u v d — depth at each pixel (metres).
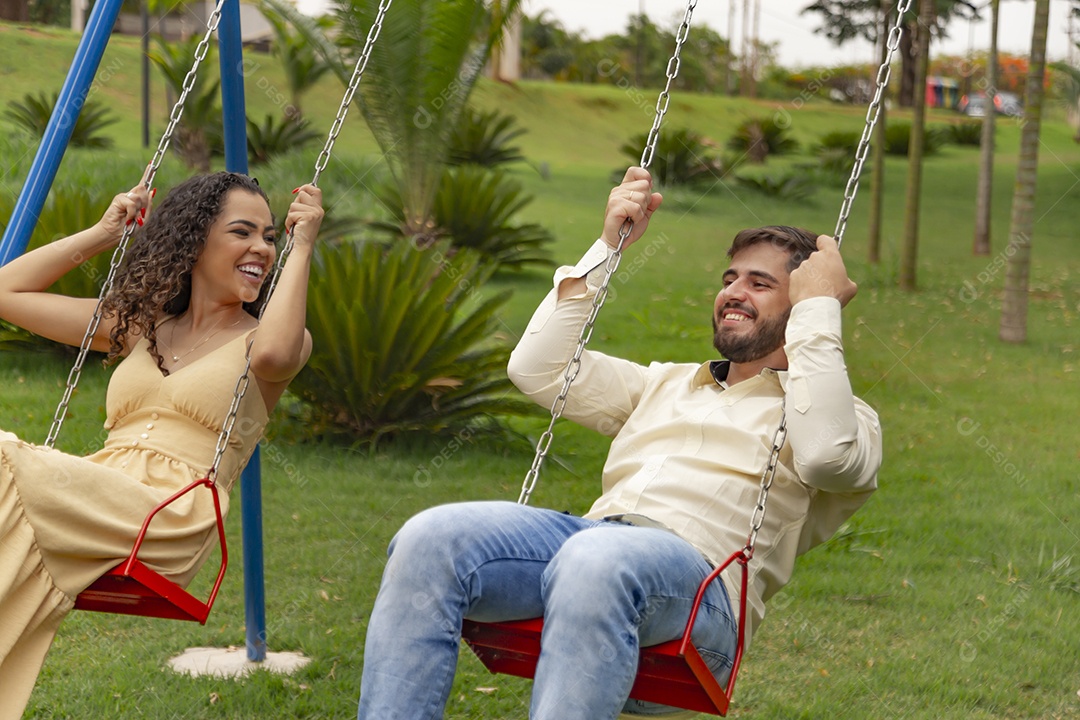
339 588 4.71
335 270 7.20
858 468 2.25
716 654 2.27
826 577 5.07
